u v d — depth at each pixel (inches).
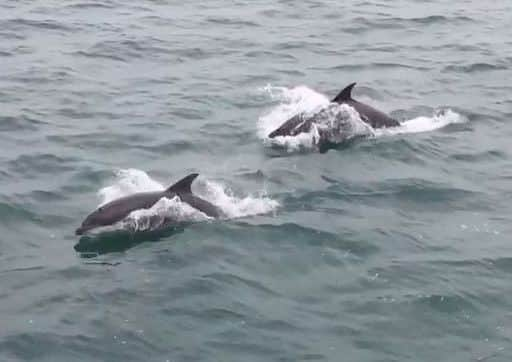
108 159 866.8
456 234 733.9
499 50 1278.3
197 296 634.2
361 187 817.5
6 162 843.4
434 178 840.9
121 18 1387.8
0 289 636.7
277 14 1446.9
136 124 959.0
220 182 821.2
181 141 915.4
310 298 637.3
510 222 757.3
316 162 871.7
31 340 578.2
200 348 577.3
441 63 1214.9
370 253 698.2
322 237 719.7
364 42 1306.6
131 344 578.9
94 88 1071.6
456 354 579.5
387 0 1560.0
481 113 1026.1
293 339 589.9
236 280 657.0
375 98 1068.5
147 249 697.0
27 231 721.6
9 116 962.1
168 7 1472.7
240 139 928.3
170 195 749.3
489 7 1533.0
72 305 619.5
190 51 1234.0
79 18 1374.3
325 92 1085.1
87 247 698.2
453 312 623.5
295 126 933.8
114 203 738.2
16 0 1461.6
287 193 800.3
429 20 1429.6
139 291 638.5
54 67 1140.5
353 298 637.9
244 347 579.8
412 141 927.0
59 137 914.1
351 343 587.8
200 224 732.7
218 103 1034.1
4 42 1233.4
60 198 778.8
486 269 679.1
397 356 576.1
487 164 882.8
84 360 561.6
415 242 717.9
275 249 701.3
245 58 1212.5
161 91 1070.4
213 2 1517.0
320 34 1338.6
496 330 605.0
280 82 1117.1
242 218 748.6
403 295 641.6
